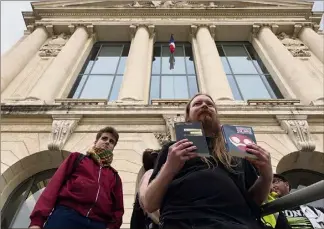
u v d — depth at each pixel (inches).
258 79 604.7
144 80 546.9
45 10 772.0
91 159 190.5
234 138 121.3
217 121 150.6
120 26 732.7
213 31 730.2
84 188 167.6
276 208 114.5
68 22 738.2
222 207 105.7
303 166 389.7
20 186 375.2
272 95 555.5
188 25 734.5
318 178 386.9
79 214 158.4
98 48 726.5
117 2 820.6
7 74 529.0
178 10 776.9
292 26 743.1
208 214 101.5
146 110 421.7
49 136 389.1
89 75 609.9
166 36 745.0
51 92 487.8
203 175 115.0
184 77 601.0
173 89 563.8
